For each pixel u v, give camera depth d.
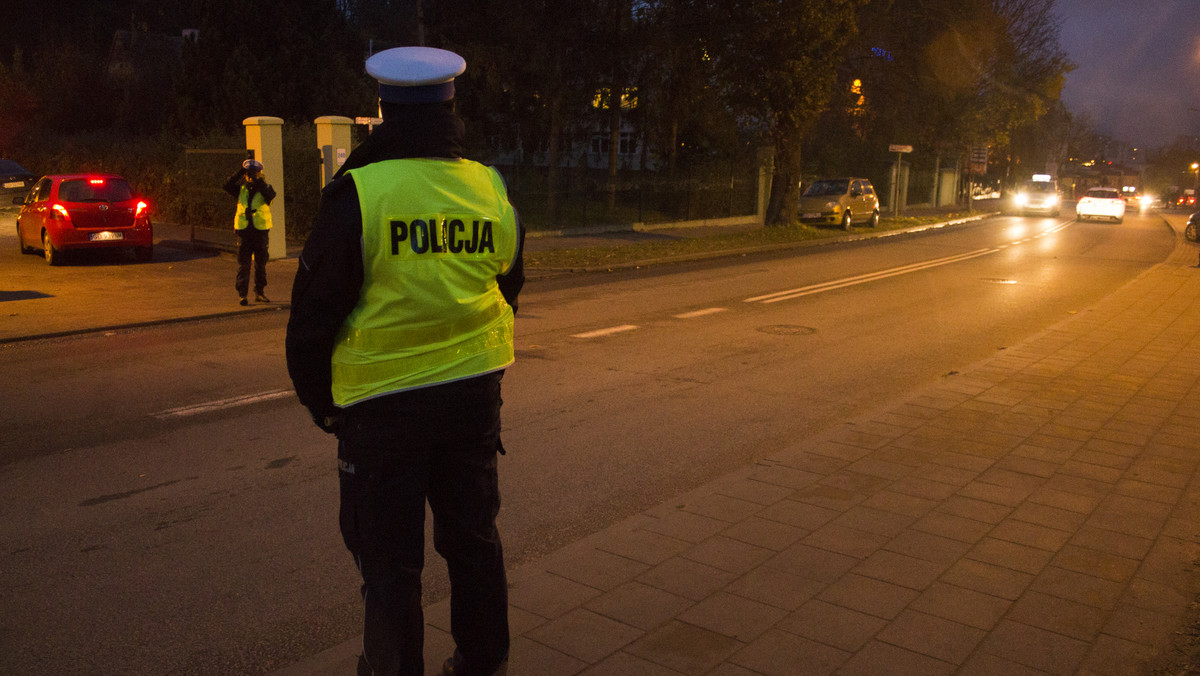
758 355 9.49
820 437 6.22
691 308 12.84
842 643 3.35
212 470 5.59
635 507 5.07
